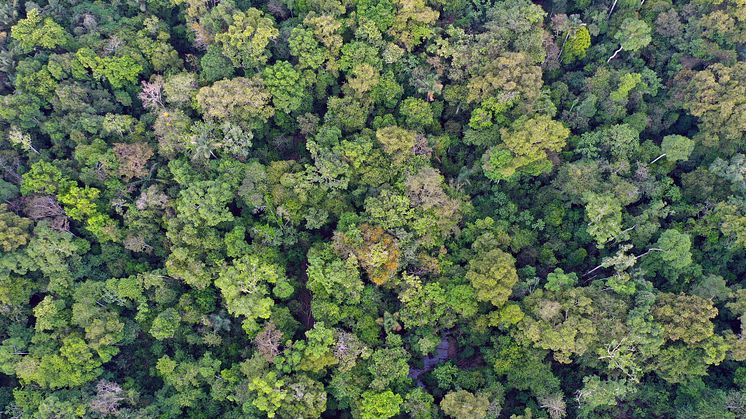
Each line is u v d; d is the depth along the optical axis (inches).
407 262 2336.4
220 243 2337.6
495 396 2156.7
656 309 2186.3
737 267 2475.4
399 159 2407.7
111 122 2485.2
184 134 2432.3
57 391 2164.1
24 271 2251.5
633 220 2426.2
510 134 2412.6
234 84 2423.7
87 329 2169.0
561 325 2133.4
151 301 2381.9
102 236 2388.0
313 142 2416.3
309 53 2551.7
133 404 2199.8
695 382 2165.4
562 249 2495.1
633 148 2536.9
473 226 2413.9
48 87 2566.4
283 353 2139.5
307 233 2436.0
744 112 2402.8
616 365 2137.1
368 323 2250.2
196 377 2233.0
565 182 2479.1
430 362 2422.5
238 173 2412.6
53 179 2367.1
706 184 2496.3
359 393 2122.3
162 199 2367.1
